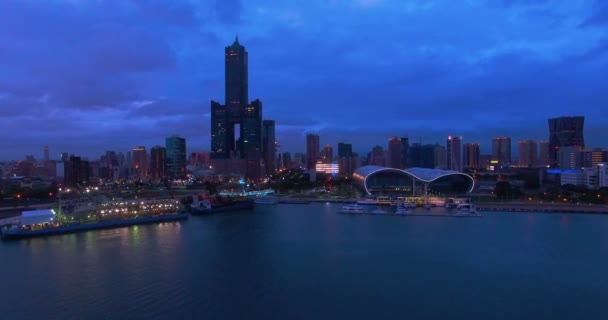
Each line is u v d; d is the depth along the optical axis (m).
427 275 142.12
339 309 114.31
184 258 165.50
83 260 163.25
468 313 111.94
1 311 113.94
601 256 164.25
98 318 109.06
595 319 108.56
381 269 149.00
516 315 110.81
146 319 108.38
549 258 161.88
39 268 152.38
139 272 146.88
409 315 110.56
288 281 136.75
